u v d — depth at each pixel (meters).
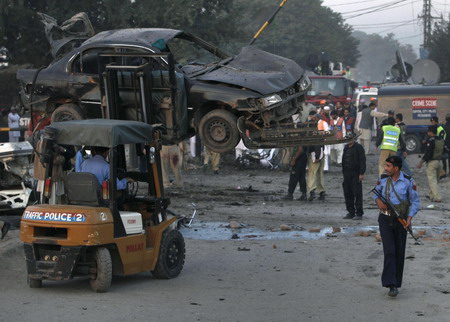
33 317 9.05
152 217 11.51
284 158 28.02
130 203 11.66
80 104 16.19
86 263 10.52
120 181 11.06
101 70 14.91
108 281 10.46
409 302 9.98
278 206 19.48
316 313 9.44
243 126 15.05
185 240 14.73
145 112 14.77
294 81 15.85
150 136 11.36
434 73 44.59
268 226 16.39
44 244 10.57
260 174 27.34
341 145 32.09
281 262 12.77
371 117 37.19
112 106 14.80
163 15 35.09
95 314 9.23
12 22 34.72
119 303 9.84
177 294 10.50
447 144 27.69
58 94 16.34
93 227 10.23
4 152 15.35
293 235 15.38
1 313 9.23
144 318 9.07
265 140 15.23
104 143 10.55
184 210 18.33
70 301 9.94
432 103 38.69
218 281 11.40
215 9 40.78
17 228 14.89
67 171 11.87
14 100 35.66
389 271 10.25
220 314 9.37
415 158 36.31
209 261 12.86
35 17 34.75
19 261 12.65
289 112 16.05
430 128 21.41
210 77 15.42
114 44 15.75
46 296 10.26
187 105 15.35
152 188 11.70
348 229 16.11
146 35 16.09
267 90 15.04
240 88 15.09
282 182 24.97
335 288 10.91
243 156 28.77
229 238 15.05
